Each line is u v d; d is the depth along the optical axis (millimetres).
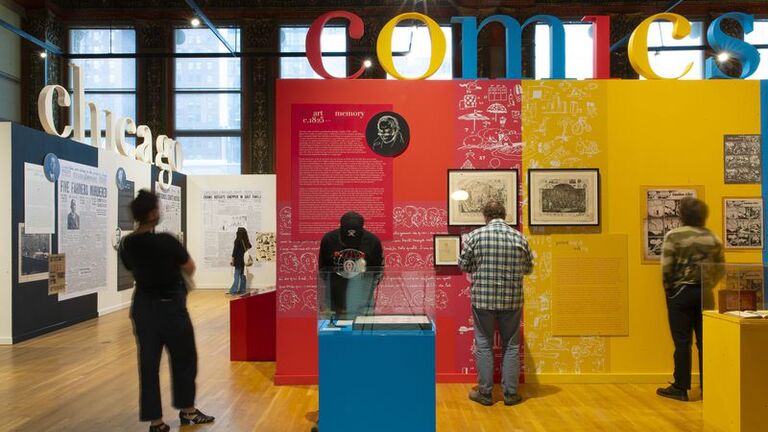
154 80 13672
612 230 4695
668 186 4719
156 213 3459
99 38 13805
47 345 6328
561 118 4730
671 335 4348
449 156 4711
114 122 9523
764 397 3285
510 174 4695
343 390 2826
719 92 4750
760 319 3307
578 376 4645
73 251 7770
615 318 4660
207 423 3664
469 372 4656
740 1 13109
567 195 4691
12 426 3633
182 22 13656
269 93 13688
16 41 13141
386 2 13617
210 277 12711
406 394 2838
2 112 12750
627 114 4738
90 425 3652
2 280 6418
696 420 3684
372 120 4684
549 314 4672
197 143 13867
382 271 3016
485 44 13203
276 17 13711
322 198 4656
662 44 13320
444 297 4668
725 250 4711
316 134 4664
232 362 5477
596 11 13227
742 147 4738
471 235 4152
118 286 9180
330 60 13781
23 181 6695
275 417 3789
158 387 3443
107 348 6145
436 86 4719
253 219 12758
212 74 13867
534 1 13172
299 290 4645
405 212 4684
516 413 3854
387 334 2840
